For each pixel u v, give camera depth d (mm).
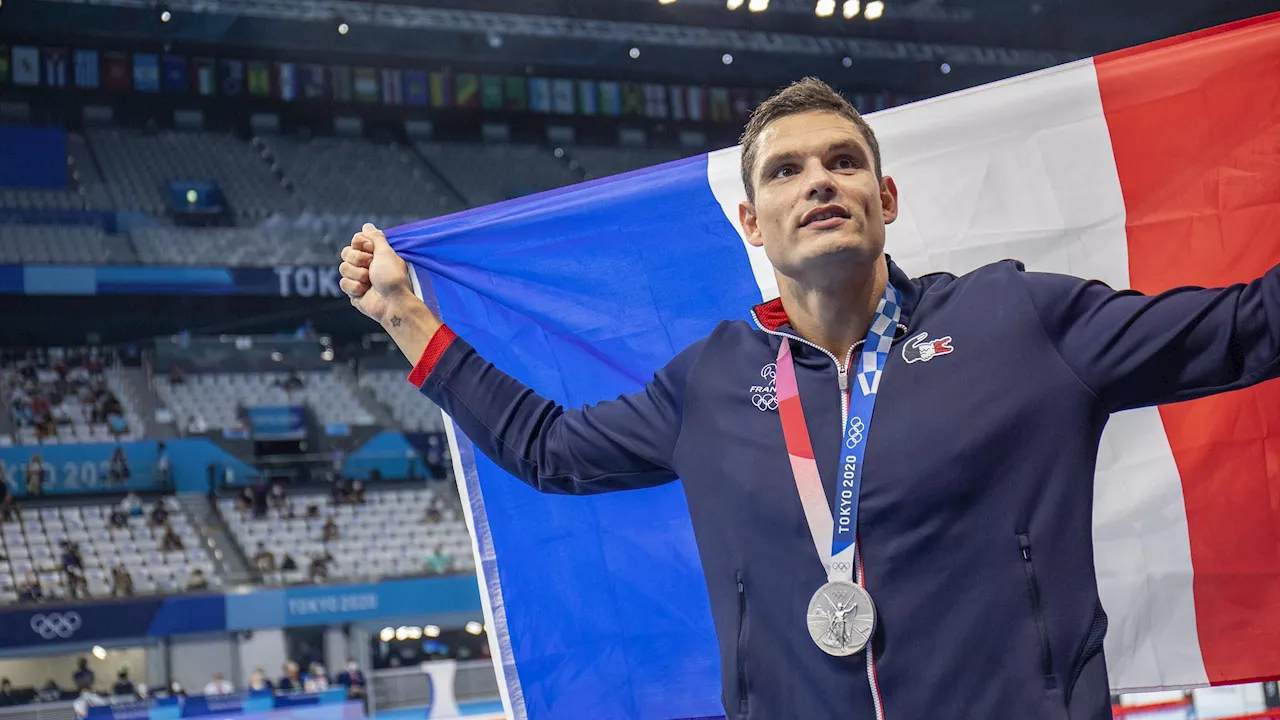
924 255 2479
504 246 2621
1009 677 1433
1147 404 1534
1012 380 1512
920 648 1465
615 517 2549
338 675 15766
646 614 2521
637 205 2586
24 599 17953
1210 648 2311
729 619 1634
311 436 25062
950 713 1439
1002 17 27516
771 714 1570
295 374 26781
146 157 28547
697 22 28641
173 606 18281
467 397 1988
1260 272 2289
